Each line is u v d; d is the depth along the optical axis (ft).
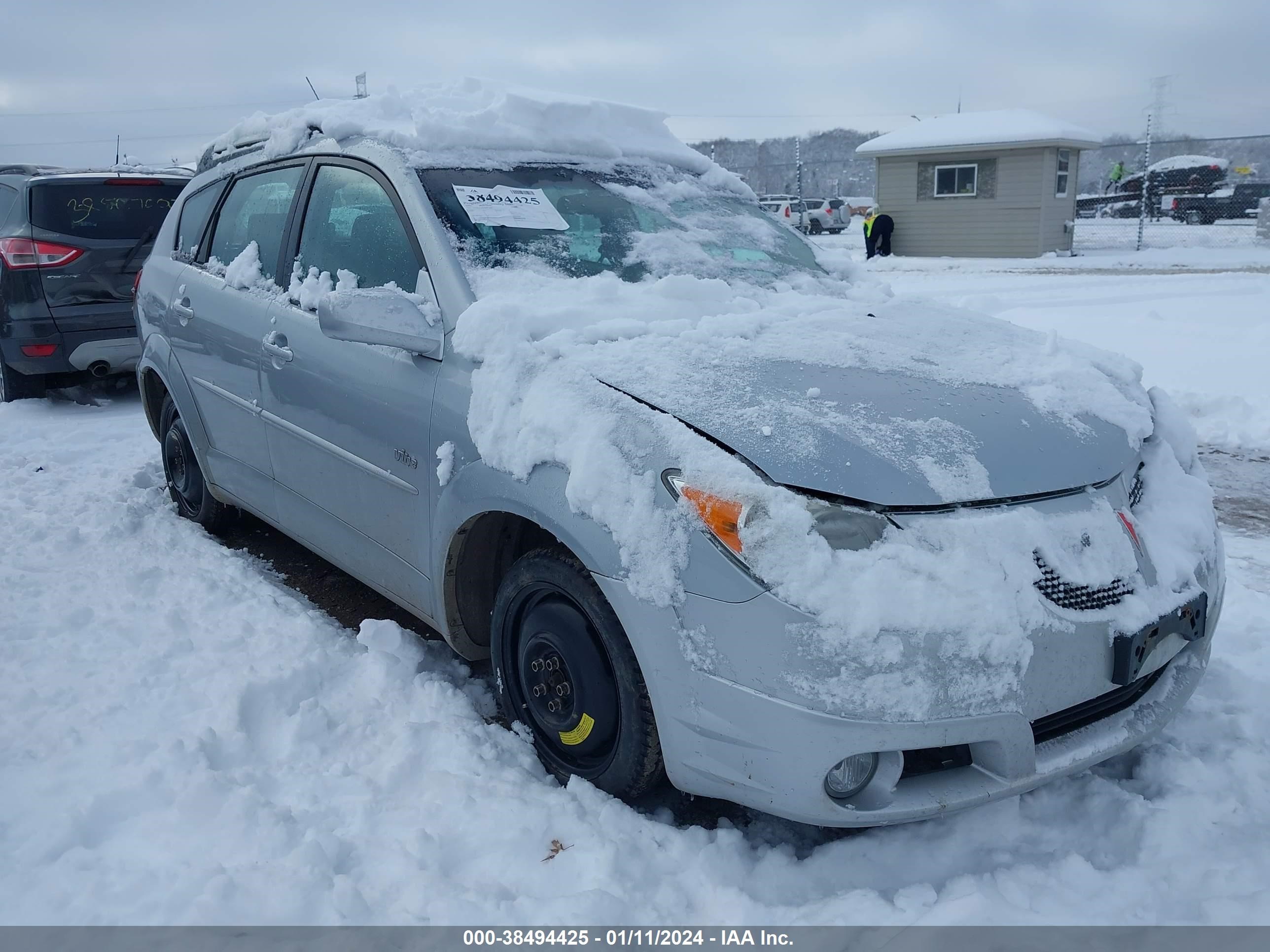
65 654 10.89
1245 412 21.88
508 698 9.29
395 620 12.46
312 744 9.23
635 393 8.00
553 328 8.99
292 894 7.05
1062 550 7.40
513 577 8.84
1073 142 71.77
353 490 10.64
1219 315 35.45
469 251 9.91
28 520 15.55
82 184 24.22
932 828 7.84
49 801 8.25
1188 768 8.52
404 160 10.73
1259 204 83.20
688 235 11.72
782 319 9.98
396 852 7.58
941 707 6.78
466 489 8.80
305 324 11.32
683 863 7.55
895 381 8.53
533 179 11.27
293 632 11.32
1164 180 105.50
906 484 7.20
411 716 9.67
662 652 7.27
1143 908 6.97
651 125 13.38
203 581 12.94
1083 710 7.69
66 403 26.12
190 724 9.43
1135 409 9.02
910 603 6.76
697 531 7.15
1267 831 7.77
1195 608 8.07
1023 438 7.96
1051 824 7.98
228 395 13.07
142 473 18.53
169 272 15.15
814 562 6.80
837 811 6.92
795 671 6.75
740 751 7.02
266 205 13.05
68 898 7.13
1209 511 8.91
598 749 8.34
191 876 7.26
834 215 116.98
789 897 7.28
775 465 7.19
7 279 23.81
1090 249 78.48
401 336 9.11
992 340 10.19
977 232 75.10
